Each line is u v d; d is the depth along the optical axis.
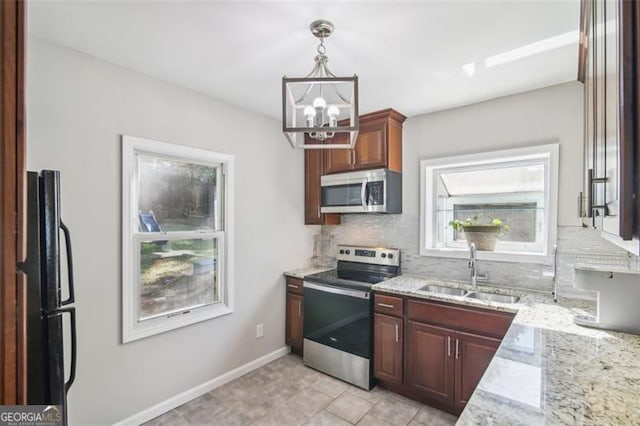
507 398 1.00
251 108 2.92
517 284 2.53
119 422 2.08
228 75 2.24
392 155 2.98
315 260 3.74
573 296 2.28
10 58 0.73
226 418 2.25
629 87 0.56
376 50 1.87
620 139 0.58
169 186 2.42
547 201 2.41
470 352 2.20
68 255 1.41
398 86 2.38
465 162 2.76
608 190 0.76
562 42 1.77
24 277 0.79
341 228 3.63
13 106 0.73
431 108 2.86
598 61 0.96
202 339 2.57
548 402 0.98
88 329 1.94
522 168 2.63
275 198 3.24
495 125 2.63
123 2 1.45
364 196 2.99
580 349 1.39
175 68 2.14
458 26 1.63
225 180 2.77
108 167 2.04
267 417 2.27
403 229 3.14
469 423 0.88
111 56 1.98
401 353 2.50
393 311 2.55
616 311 1.61
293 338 3.27
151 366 2.25
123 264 2.10
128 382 2.12
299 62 2.05
